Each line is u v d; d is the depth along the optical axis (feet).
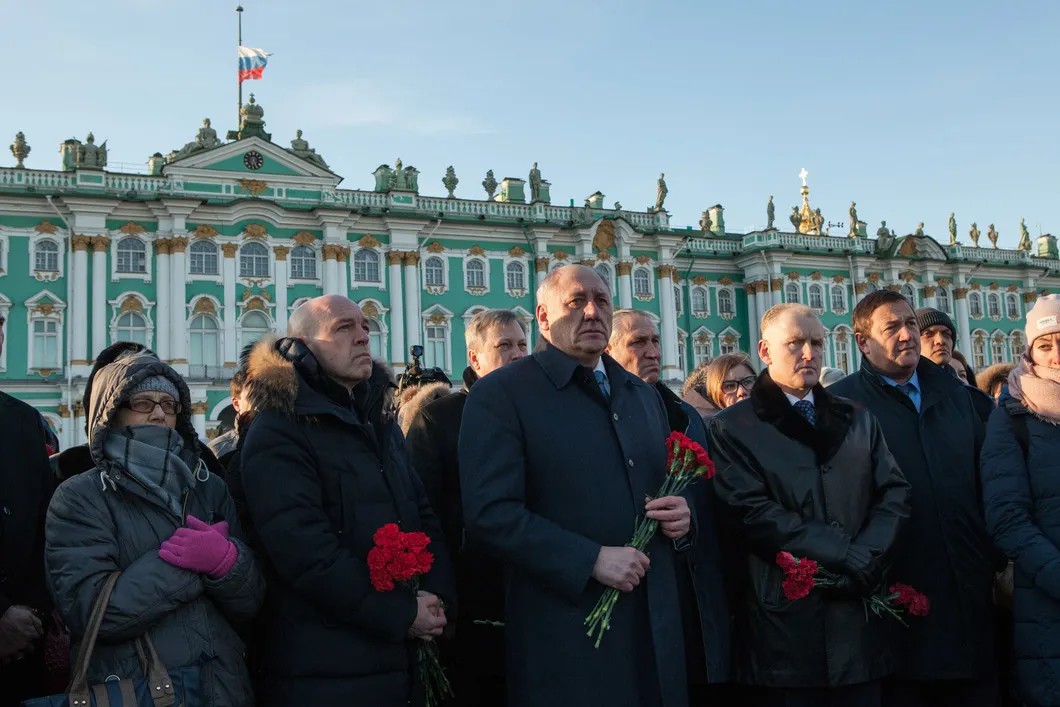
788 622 16.99
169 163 121.90
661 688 14.80
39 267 116.06
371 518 16.07
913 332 20.22
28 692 17.15
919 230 175.52
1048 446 18.03
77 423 113.60
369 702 15.15
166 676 14.21
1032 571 17.02
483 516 15.05
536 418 15.79
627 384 16.92
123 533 14.90
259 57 131.23
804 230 180.96
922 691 19.63
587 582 14.53
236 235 124.98
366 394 17.30
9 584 16.51
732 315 162.20
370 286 132.36
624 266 147.02
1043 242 198.29
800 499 17.58
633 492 15.65
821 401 18.71
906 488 17.78
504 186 148.25
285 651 15.38
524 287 143.43
